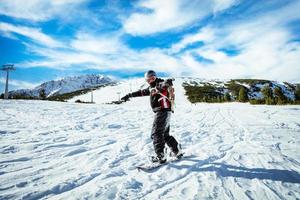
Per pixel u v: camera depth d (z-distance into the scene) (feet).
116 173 14.10
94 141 22.27
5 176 13.12
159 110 16.07
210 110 62.64
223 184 12.66
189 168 15.08
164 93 16.11
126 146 20.70
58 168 14.70
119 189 11.87
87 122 33.58
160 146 15.85
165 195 11.36
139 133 26.89
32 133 24.66
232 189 12.07
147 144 21.68
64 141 21.71
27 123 31.01
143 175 13.94
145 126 32.40
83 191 11.58
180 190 11.93
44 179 12.87
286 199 11.10
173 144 16.61
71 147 19.76
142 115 45.75
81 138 23.24
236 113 53.52
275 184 12.73
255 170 14.70
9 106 52.80
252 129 30.68
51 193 11.32
